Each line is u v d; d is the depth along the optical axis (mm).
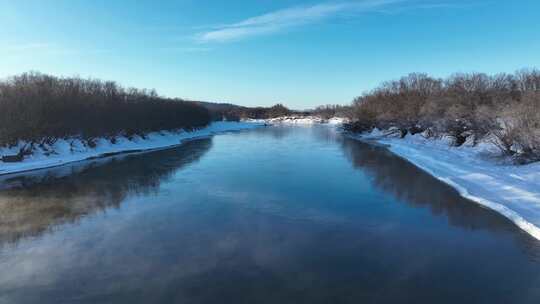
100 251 14008
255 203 20688
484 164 29578
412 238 15281
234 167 33031
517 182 22672
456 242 14789
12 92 36094
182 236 15602
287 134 81312
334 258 13328
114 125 48875
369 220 17672
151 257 13453
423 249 14117
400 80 81438
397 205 20172
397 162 35750
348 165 33875
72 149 40562
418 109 55938
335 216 18312
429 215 18359
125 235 15742
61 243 14836
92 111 44000
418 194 22594
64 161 35844
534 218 16703
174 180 27188
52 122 37719
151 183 26156
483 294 10797
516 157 27547
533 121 26484
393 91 78500
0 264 12883
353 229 16422
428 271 12289
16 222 17531
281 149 48062
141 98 62938
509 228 16391
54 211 19344
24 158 34375
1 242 14961
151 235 15742
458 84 57375
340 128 96812
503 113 30422
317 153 43312
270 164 34688
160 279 11758
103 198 22016
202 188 24469
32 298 10641
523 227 16250
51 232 16156
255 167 32938
